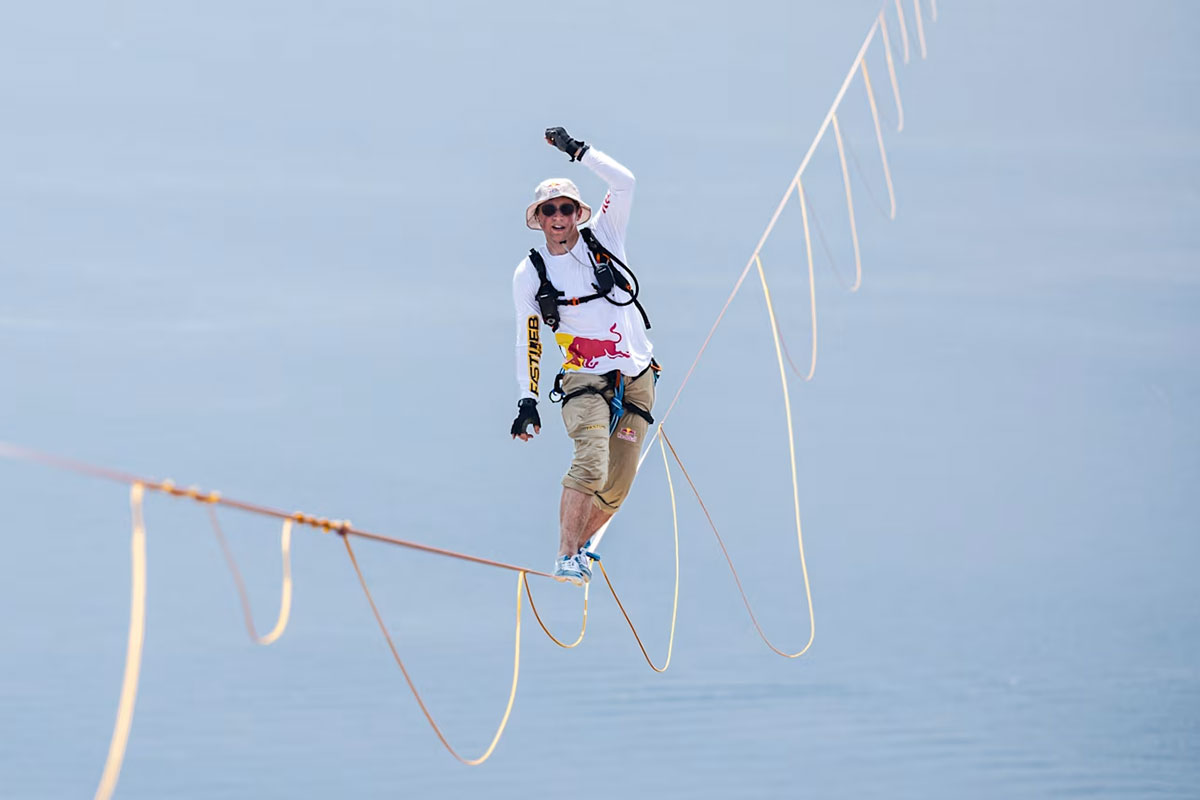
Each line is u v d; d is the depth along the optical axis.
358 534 19.84
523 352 30.23
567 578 30.55
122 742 13.75
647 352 31.19
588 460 30.30
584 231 30.41
